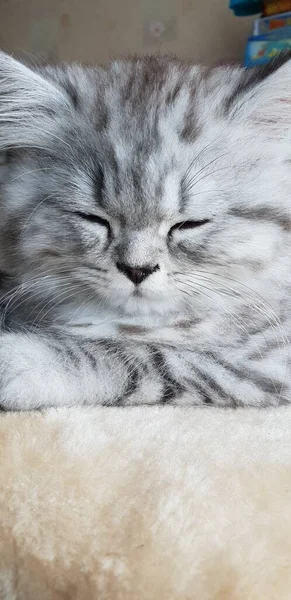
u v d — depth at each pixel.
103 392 0.23
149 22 0.54
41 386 0.22
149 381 0.23
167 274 0.23
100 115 0.24
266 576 0.15
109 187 0.23
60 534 0.16
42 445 0.19
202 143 0.23
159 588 0.15
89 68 0.27
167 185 0.23
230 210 0.23
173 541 0.16
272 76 0.24
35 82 0.25
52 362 0.23
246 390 0.24
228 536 0.16
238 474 0.18
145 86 0.25
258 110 0.24
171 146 0.23
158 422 0.21
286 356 0.25
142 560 0.16
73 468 0.18
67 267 0.24
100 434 0.20
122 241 0.23
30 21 0.63
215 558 0.16
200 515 0.17
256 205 0.24
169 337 0.25
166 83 0.26
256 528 0.16
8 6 0.64
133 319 0.25
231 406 0.24
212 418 0.22
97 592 0.15
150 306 0.25
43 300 0.26
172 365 0.24
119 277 0.23
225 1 0.48
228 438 0.20
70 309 0.26
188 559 0.16
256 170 0.24
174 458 0.19
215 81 0.26
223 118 0.24
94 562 0.16
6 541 0.17
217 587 0.15
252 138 0.24
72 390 0.23
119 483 0.18
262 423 0.22
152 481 0.18
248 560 0.16
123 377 0.23
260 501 0.17
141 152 0.23
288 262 0.25
